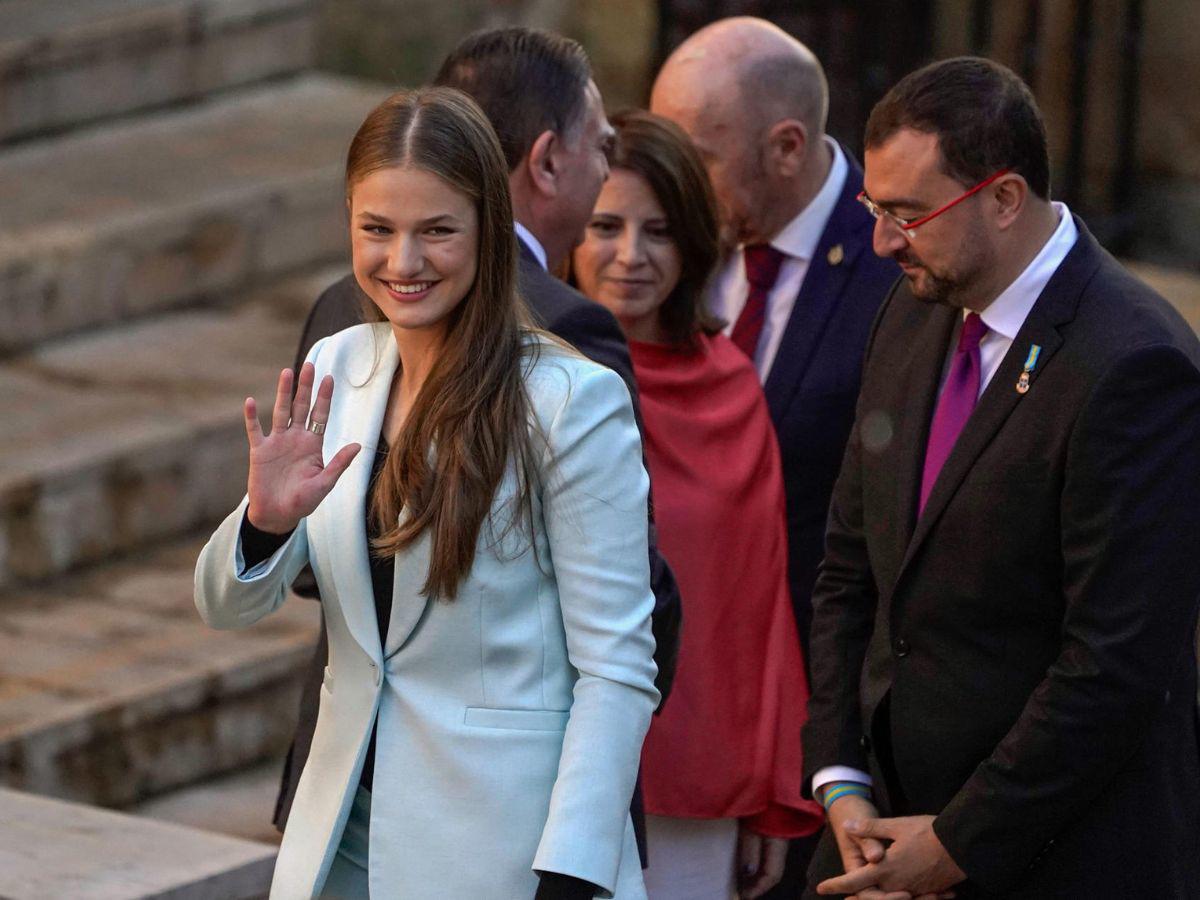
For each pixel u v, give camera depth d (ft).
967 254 30.94
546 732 28.12
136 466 69.62
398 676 28.50
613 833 27.27
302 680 63.36
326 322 36.11
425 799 28.07
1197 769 32.53
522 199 36.01
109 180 87.40
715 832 40.14
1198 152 84.99
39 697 57.47
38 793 55.42
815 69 43.29
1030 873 31.48
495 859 27.76
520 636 28.09
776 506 40.81
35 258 78.18
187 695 59.36
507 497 27.71
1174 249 85.61
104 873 40.32
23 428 70.59
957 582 31.60
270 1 102.94
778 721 39.88
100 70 94.73
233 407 73.51
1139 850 31.09
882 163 31.14
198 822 57.41
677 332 41.22
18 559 66.49
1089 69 84.84
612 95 99.55
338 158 91.97
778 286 43.78
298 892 28.86
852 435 35.37
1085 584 29.78
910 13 80.18
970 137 30.42
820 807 39.27
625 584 28.04
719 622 39.88
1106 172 86.43
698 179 40.27
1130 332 29.91
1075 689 29.73
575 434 27.86
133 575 68.49
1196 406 29.66
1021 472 30.58
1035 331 30.76
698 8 79.56
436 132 27.45
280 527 27.91
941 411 32.71
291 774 35.50
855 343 42.50
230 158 91.50
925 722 32.35
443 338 28.45
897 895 31.60
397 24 107.86
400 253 27.50
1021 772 30.27
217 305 85.81
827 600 35.78
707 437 40.70
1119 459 29.48
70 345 79.87
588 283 40.96
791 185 42.83
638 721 27.86
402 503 27.86
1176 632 29.68
